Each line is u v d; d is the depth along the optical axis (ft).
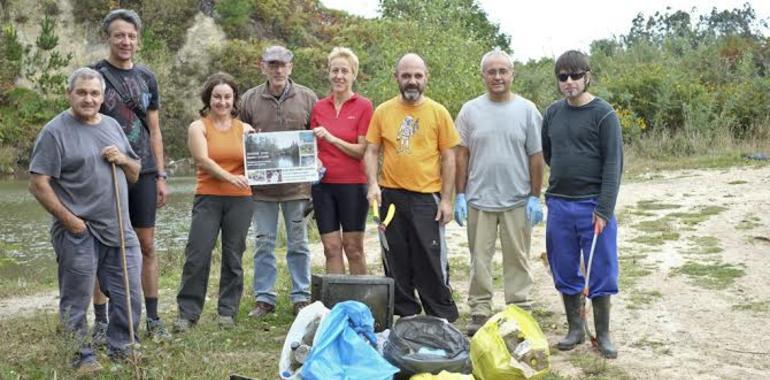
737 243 29.66
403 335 15.34
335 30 137.18
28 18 121.29
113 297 16.92
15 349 18.37
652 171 52.06
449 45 64.03
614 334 19.56
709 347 18.30
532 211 19.45
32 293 27.22
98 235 16.47
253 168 20.31
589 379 16.28
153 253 19.40
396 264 19.45
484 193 19.63
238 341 19.33
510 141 19.38
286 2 137.28
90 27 123.75
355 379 14.07
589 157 17.67
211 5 127.65
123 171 16.99
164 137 113.19
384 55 65.98
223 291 20.77
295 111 21.61
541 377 15.12
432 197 19.20
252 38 128.06
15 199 66.23
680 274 25.45
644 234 32.37
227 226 20.52
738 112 61.57
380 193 19.51
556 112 18.15
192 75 120.67
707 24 97.60
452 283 26.17
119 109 18.39
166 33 122.93
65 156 16.06
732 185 43.29
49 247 41.19
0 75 68.95
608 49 98.17
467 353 15.25
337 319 14.88
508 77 19.24
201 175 20.35
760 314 20.72
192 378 16.29
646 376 16.42
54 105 59.11
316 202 20.85
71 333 16.35
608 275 17.58
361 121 20.66
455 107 60.18
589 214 17.74
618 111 62.34
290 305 23.00
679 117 62.75
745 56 70.85
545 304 23.03
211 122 20.48
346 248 20.90
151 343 18.83
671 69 69.21
